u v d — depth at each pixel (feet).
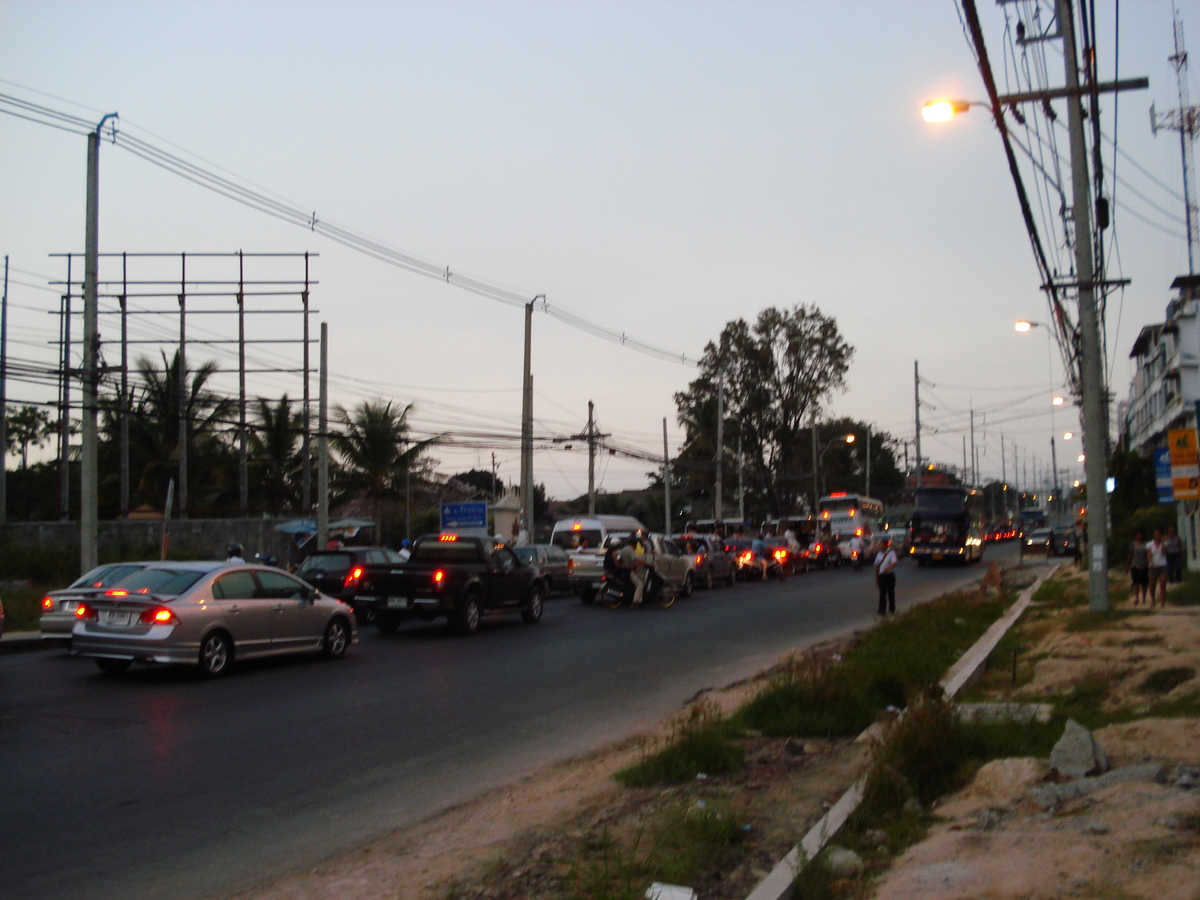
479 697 39.73
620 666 48.75
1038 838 19.04
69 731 32.04
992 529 312.50
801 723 32.01
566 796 24.88
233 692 39.88
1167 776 22.75
